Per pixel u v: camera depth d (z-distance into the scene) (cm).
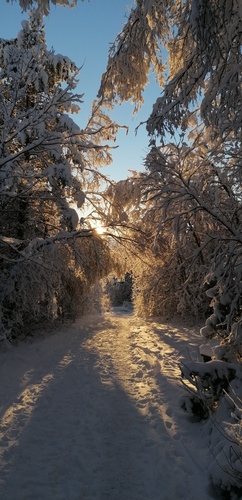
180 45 721
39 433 579
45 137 1102
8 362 1038
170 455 505
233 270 639
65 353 1215
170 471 465
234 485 393
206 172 774
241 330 625
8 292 1274
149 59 717
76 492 425
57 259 1428
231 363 640
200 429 588
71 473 465
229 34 518
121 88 754
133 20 682
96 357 1154
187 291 1720
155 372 943
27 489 433
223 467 408
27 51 1254
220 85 544
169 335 1501
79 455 507
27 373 954
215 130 620
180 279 1794
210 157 736
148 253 1577
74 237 1369
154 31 654
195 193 662
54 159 1300
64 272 1455
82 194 1314
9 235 1402
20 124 1141
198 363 630
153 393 779
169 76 743
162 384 835
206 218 756
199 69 596
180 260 1633
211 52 524
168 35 727
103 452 518
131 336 1586
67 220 1301
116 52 718
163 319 1950
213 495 414
